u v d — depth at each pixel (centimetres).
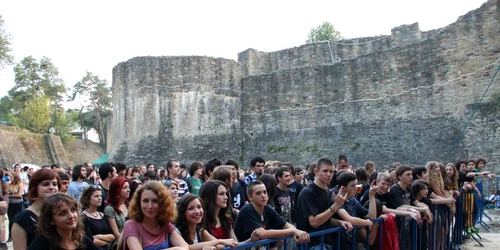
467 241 1116
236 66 3056
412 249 791
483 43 1978
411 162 2131
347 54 2906
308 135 2597
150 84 3002
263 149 2805
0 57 3959
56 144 4334
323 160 671
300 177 1073
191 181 1054
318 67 2606
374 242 713
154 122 2961
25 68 5725
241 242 582
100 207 805
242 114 2994
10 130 4100
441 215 925
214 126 2925
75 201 464
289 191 839
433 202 873
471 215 1129
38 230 452
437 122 2095
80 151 5422
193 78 2956
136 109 3042
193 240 555
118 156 3097
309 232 643
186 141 2905
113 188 692
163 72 2991
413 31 2573
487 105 1908
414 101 2200
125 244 491
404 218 786
